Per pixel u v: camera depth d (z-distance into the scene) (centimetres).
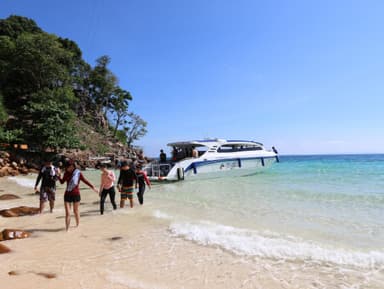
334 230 528
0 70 3372
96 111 4731
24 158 2461
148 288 303
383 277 326
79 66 4834
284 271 347
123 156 3681
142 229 541
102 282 316
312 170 1948
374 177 1441
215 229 530
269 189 1073
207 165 1455
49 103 2798
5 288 295
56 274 336
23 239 480
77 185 561
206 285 311
